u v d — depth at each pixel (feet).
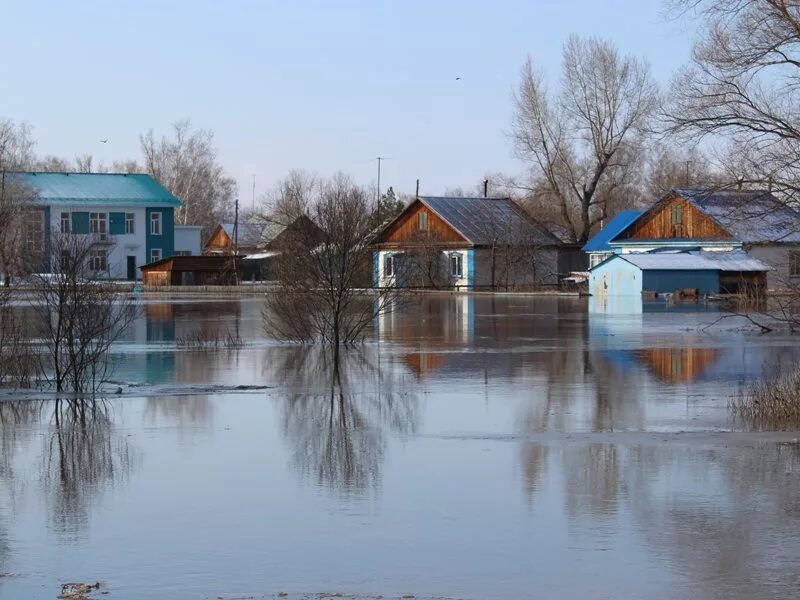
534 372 91.56
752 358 102.37
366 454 56.03
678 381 85.10
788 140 79.46
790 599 33.83
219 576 36.47
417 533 41.27
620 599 33.96
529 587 35.12
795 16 78.64
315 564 37.68
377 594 34.63
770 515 43.39
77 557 38.68
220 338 123.54
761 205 82.43
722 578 35.81
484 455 55.47
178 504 45.96
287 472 51.85
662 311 180.65
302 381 85.92
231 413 69.72
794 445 57.57
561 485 48.65
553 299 227.81
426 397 76.79
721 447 57.16
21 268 132.05
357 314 133.59
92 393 78.79
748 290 209.56
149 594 34.73
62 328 81.61
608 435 61.16
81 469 52.90
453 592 34.76
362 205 218.79
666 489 47.78
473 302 214.28
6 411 70.74
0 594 34.81
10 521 43.47
